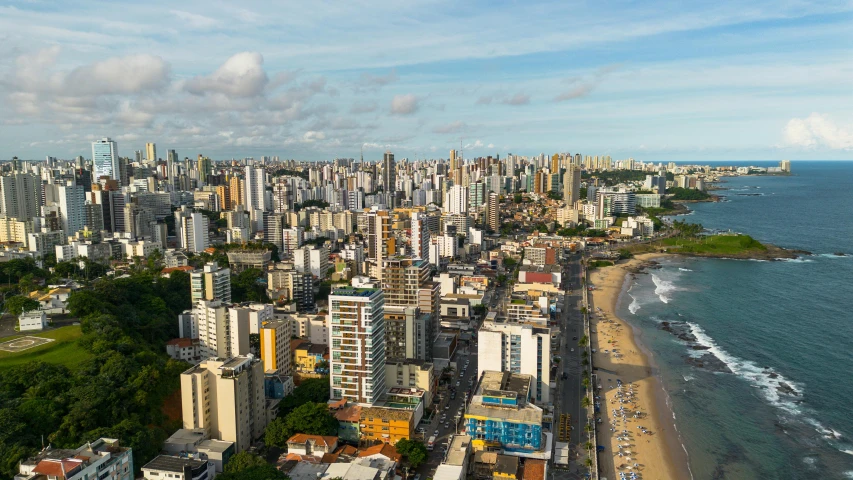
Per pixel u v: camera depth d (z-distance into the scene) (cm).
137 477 19250
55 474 15100
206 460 19075
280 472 18662
